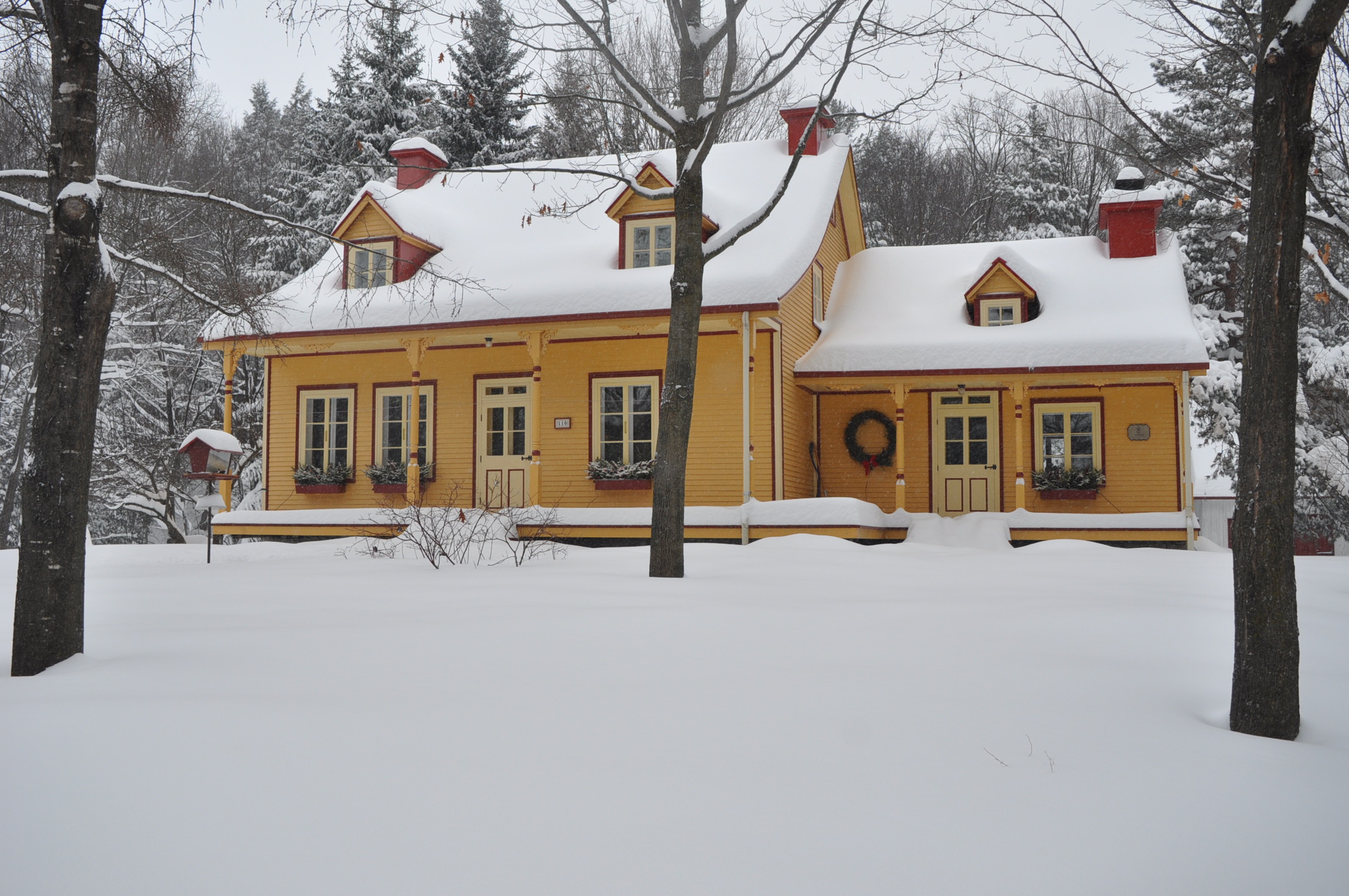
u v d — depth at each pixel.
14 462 25.47
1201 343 16.95
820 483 19.72
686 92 10.01
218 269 18.73
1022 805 3.02
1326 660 5.64
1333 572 11.42
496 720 3.84
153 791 3.04
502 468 18.89
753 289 15.94
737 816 2.87
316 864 2.54
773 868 2.54
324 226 30.47
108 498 24.83
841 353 18.33
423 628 6.02
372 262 19.44
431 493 19.17
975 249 21.45
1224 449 26.97
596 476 17.95
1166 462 18.42
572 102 13.43
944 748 3.56
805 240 17.30
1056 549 15.02
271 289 20.36
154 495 24.75
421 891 2.40
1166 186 24.05
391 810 2.88
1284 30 4.31
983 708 4.14
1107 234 20.31
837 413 19.83
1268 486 4.25
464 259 19.25
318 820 2.82
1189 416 17.64
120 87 8.12
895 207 38.62
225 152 35.22
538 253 19.00
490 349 19.06
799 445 18.69
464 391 19.16
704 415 17.47
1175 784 3.27
